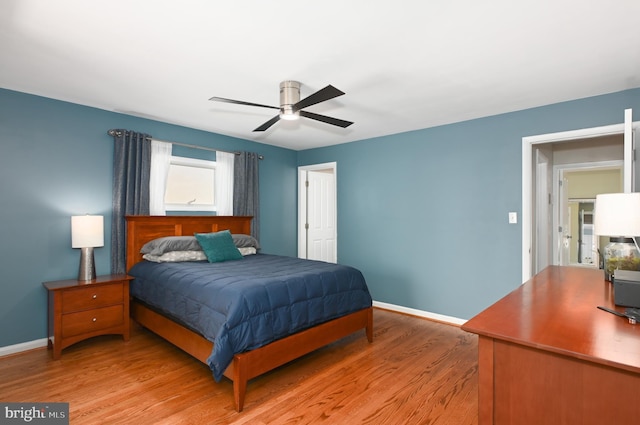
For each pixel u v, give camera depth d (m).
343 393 2.32
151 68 2.49
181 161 4.12
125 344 3.18
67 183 3.26
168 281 2.92
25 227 3.03
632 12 1.78
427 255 4.09
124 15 1.83
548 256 4.46
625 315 1.33
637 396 0.94
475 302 3.71
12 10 1.77
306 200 5.62
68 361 2.79
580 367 1.02
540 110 3.32
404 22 1.88
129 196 3.58
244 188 4.69
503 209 3.54
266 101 3.22
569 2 1.70
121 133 3.54
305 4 1.72
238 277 2.69
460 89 2.88
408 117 3.68
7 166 2.94
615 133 2.94
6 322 2.93
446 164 3.95
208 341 2.40
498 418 1.17
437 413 2.09
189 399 2.23
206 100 3.19
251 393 2.32
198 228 4.15
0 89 2.89
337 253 5.04
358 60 2.34
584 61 2.36
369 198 4.68
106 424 1.95
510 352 1.15
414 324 3.85
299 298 2.62
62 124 3.22
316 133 4.44
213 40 2.09
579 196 6.71
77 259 3.31
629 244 1.92
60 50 2.23
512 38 2.05
